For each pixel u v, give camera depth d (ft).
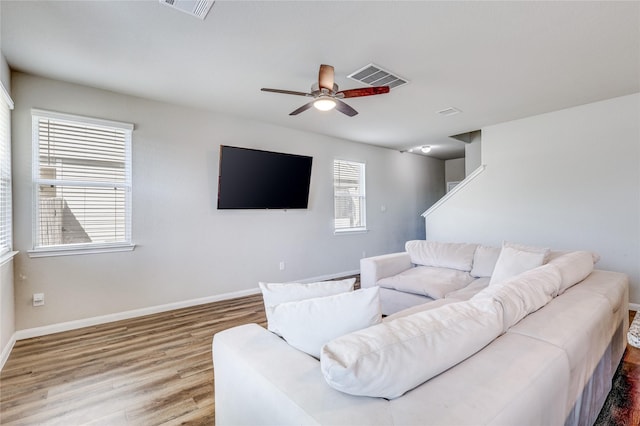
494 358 3.39
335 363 2.74
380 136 17.84
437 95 11.62
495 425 2.49
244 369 3.66
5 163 8.81
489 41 8.02
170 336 9.56
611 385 6.14
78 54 8.46
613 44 8.21
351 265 18.81
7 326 8.53
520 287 4.84
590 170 12.87
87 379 7.16
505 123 15.20
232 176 13.39
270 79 10.12
